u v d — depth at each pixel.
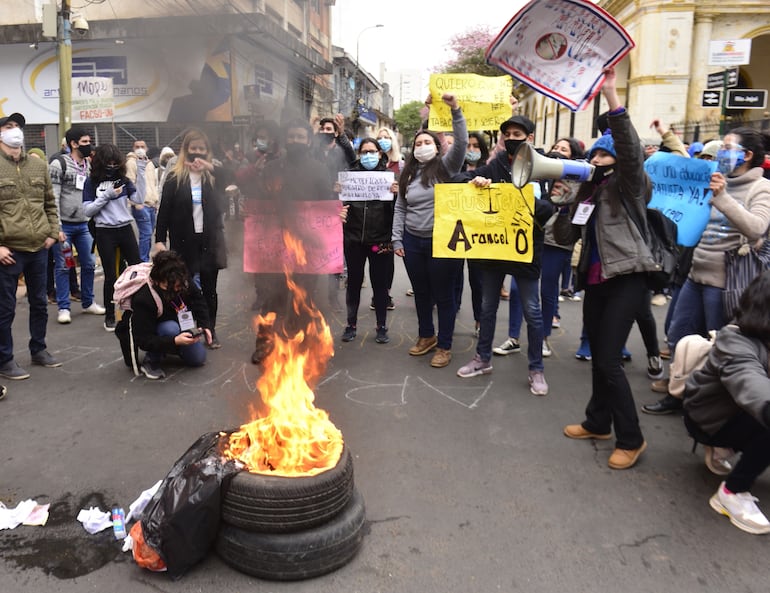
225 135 8.81
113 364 4.98
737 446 3.02
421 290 5.14
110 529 2.76
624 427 3.38
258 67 12.53
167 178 5.34
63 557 2.56
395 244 5.19
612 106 3.07
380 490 3.10
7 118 4.39
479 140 6.14
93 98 10.34
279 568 2.39
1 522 2.76
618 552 2.64
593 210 3.34
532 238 4.30
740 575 2.50
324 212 5.25
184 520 2.35
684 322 4.31
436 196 4.57
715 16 16.66
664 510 2.97
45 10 9.66
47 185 4.73
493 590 2.39
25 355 5.18
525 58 3.16
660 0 16.48
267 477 2.39
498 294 4.68
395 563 2.54
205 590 2.36
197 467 2.45
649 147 6.77
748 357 2.76
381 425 3.87
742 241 3.84
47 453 3.45
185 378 4.66
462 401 4.29
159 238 5.38
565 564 2.55
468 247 4.52
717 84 9.77
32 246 4.54
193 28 10.30
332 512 2.46
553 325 6.27
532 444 3.65
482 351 4.79
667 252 3.36
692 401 3.10
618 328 3.34
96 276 8.85
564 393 4.46
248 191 5.29
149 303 4.61
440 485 3.16
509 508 2.96
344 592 2.36
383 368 4.96
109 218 5.80
